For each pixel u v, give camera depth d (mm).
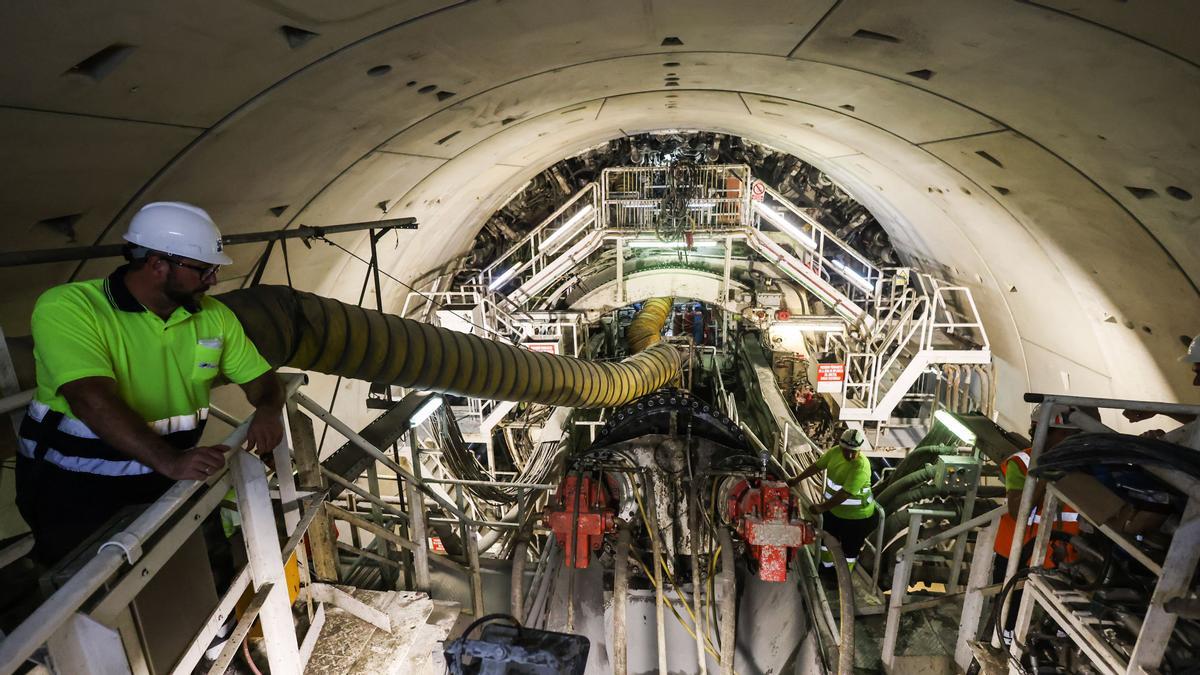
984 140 6586
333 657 3145
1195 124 4461
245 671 2814
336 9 3857
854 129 8391
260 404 2699
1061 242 7746
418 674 3277
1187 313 6695
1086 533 3496
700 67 6906
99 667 1706
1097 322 8398
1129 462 2875
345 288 9930
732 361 16703
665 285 13391
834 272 15141
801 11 4750
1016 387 11461
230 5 3445
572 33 5320
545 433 12414
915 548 4625
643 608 5539
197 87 4105
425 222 10867
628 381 8781
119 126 4043
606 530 5195
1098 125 5145
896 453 11820
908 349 13359
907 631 5035
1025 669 3479
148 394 2389
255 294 3951
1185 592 2574
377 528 3961
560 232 13633
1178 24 3574
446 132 7547
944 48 4891
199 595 2252
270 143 5398
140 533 1751
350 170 7113
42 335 2123
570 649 2160
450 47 5055
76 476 2283
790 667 5074
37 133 3637
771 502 4996
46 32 2977
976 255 10492
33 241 4512
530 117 8484
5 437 2768
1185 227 5734
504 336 12461
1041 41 4301
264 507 2533
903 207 11664
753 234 12742
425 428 11383
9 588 2668
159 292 2326
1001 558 5141
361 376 5070
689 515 5125
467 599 5281
